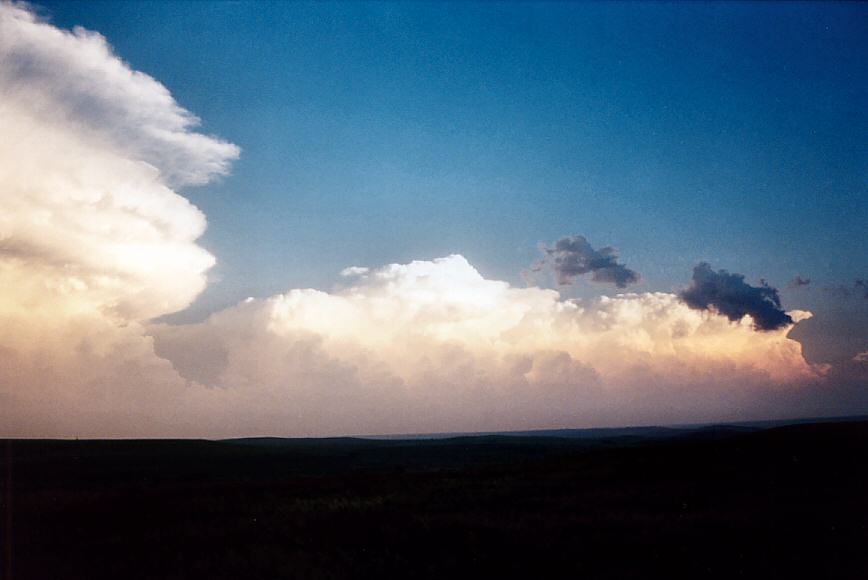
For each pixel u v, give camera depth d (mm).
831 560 15578
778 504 23375
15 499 32031
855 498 23938
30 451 78188
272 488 35531
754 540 17719
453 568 15836
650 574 14797
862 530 18547
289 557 16953
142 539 20484
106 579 15680
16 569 17141
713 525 19797
